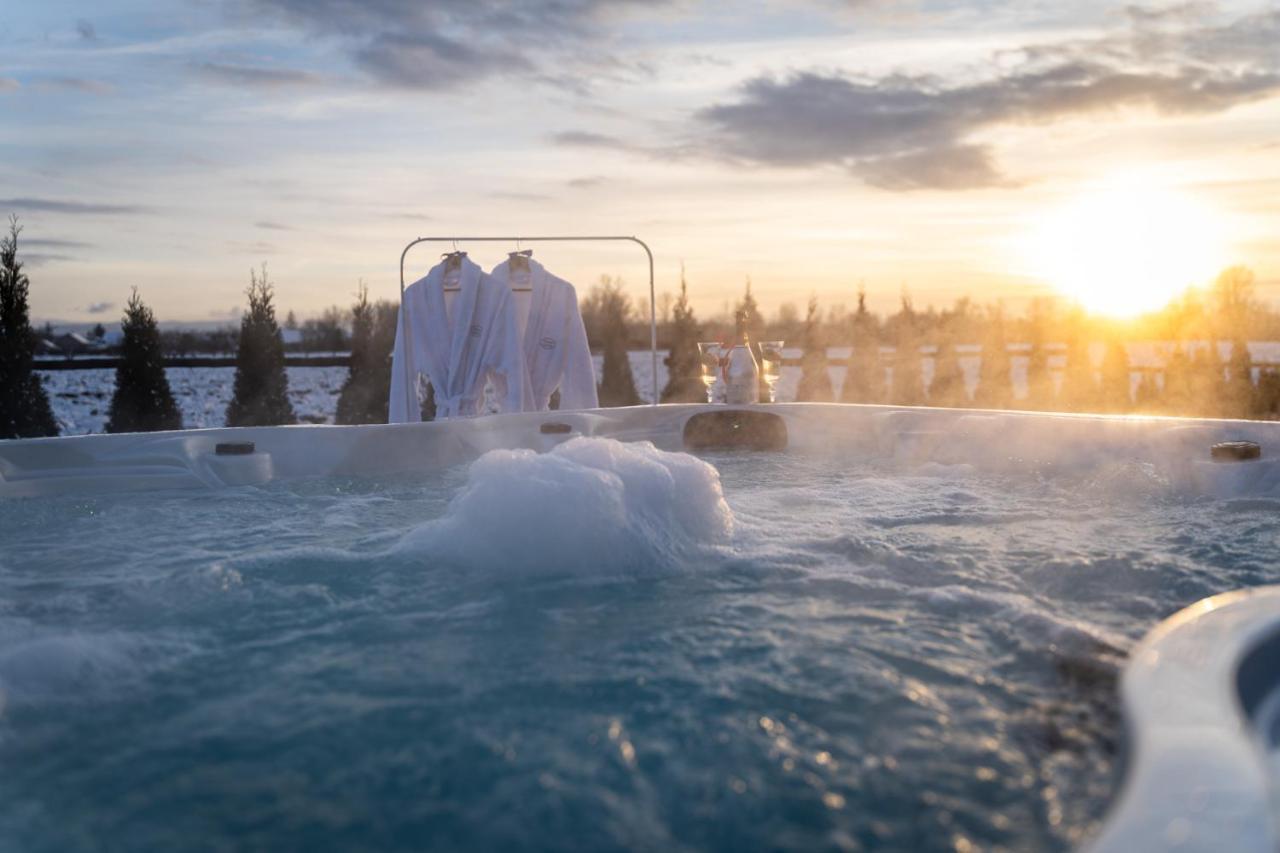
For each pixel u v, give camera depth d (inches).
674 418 172.7
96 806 43.3
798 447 171.2
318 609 73.0
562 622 69.6
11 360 287.1
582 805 42.6
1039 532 98.2
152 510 114.0
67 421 391.9
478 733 50.3
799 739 48.8
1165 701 36.9
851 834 39.8
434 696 55.6
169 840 40.3
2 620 70.6
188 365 568.7
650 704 53.7
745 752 47.5
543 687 56.7
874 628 67.6
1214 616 45.8
